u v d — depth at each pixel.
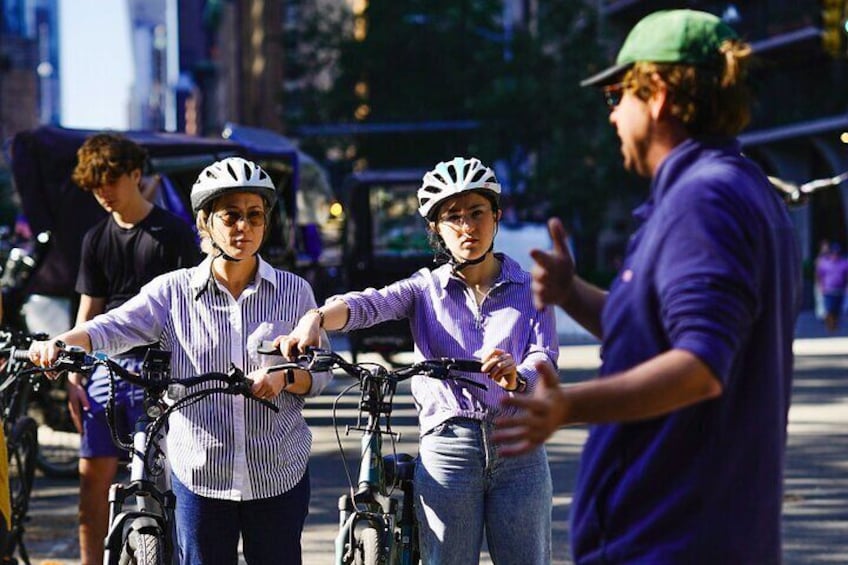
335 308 5.65
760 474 3.41
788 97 54.09
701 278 3.25
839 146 52.34
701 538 3.38
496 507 5.70
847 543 9.42
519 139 52.78
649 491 3.43
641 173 3.62
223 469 5.73
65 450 12.66
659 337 3.38
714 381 3.20
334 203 30.42
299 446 5.85
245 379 5.52
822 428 15.00
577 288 3.85
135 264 7.68
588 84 3.67
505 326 5.80
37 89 181.50
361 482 5.55
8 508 5.25
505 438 3.17
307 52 57.28
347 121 55.41
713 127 3.50
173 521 5.80
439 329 5.82
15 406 8.20
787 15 51.62
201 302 5.86
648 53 3.49
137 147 7.66
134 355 7.52
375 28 54.62
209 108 154.62
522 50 53.16
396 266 23.91
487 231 5.79
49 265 13.21
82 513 7.60
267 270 5.89
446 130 52.38
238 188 5.70
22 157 13.31
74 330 5.81
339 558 5.45
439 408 5.73
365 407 5.62
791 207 10.71
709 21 3.50
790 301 3.50
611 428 3.49
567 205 51.44
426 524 5.72
